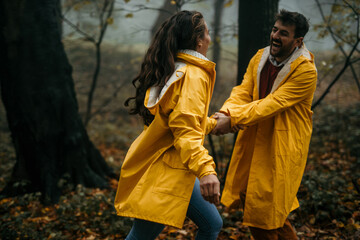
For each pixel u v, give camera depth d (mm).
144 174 1933
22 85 4379
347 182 4121
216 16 11250
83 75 12508
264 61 2434
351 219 3092
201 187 1682
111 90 11742
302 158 2346
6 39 4305
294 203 2479
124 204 1915
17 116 4457
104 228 3340
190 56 1898
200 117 1809
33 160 4512
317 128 6832
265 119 2252
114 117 10328
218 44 5539
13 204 4105
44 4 4402
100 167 5164
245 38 3564
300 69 2232
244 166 2555
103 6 6805
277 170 2250
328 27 4719
